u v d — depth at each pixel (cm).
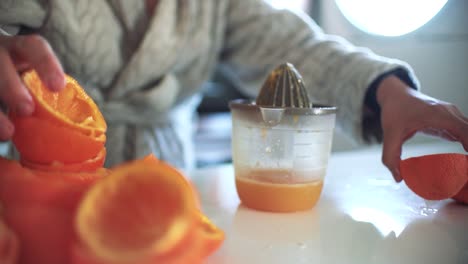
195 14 78
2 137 33
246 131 50
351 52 68
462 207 51
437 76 140
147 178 29
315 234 43
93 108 38
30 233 30
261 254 39
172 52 74
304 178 49
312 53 74
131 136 77
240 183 51
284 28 79
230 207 52
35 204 31
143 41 71
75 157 35
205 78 85
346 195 56
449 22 136
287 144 49
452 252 39
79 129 34
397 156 52
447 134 50
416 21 140
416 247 40
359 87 63
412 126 52
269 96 52
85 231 26
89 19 68
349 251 40
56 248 30
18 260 30
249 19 83
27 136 34
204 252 35
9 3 61
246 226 45
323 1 158
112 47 71
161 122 80
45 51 35
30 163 35
